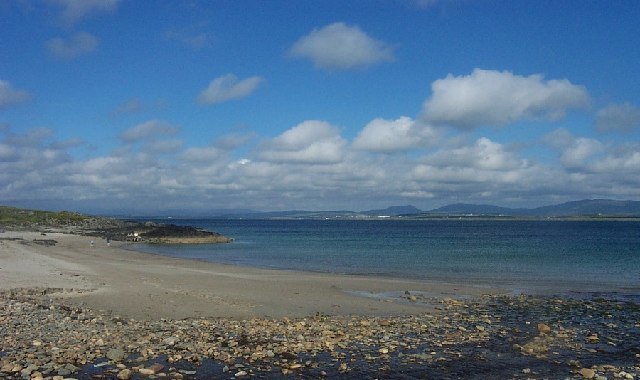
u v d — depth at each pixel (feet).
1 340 50.52
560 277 130.62
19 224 390.83
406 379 44.32
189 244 293.84
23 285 90.38
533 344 56.08
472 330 64.18
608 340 59.82
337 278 120.88
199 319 66.85
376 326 65.16
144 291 88.79
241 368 45.50
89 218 456.86
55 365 43.37
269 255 211.00
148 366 44.73
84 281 99.30
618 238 366.02
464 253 219.41
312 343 54.39
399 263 172.45
